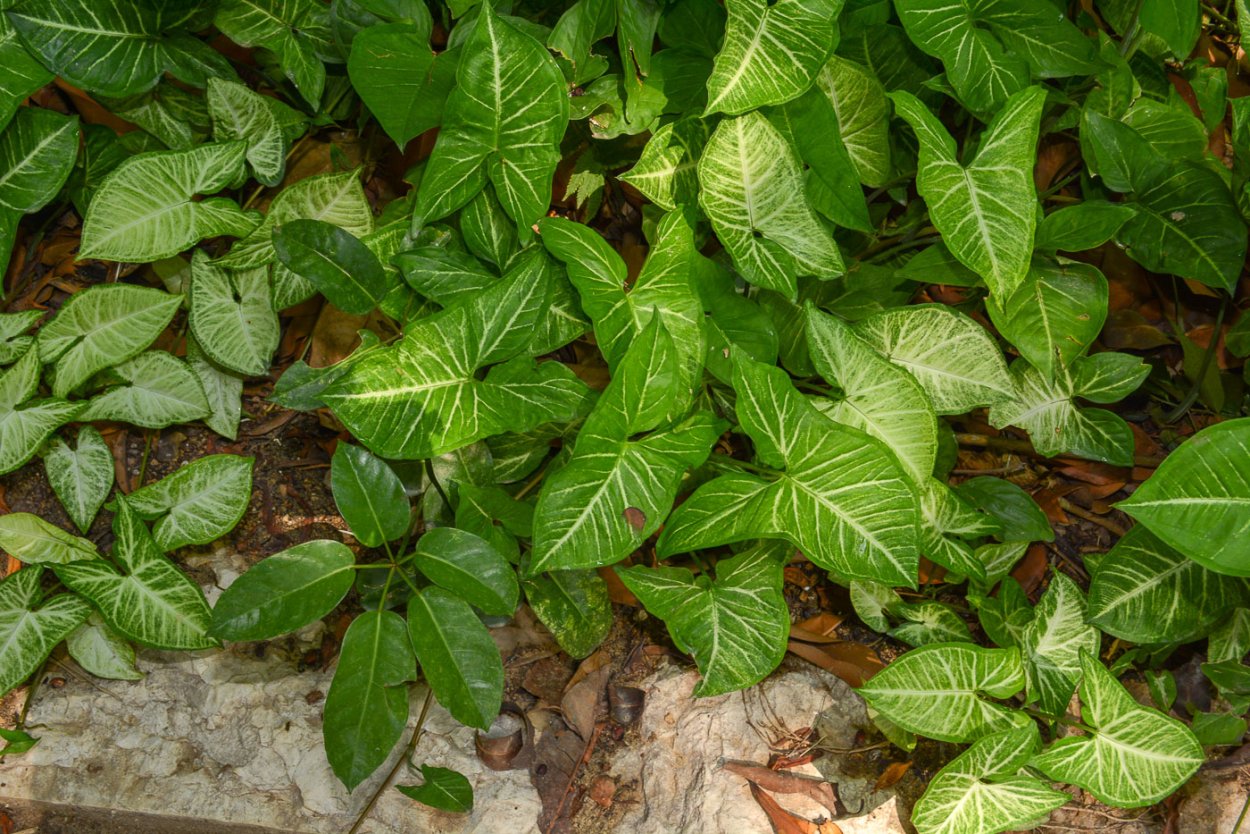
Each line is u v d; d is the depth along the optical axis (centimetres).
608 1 126
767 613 124
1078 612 129
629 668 133
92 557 127
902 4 124
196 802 130
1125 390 133
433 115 129
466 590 122
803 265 126
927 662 123
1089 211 126
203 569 132
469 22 128
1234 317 142
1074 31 128
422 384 121
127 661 129
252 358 131
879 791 129
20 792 129
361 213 133
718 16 129
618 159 138
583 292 122
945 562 129
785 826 128
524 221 126
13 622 126
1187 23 123
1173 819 129
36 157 128
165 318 130
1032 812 122
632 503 119
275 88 140
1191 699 133
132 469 134
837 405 126
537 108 123
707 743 130
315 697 130
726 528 121
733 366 119
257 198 138
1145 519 116
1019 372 134
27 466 134
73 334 128
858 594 131
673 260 125
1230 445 116
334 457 122
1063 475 140
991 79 126
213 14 131
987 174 122
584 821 129
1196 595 128
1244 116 131
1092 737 123
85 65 128
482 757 130
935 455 126
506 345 122
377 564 124
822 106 125
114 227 128
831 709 131
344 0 129
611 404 117
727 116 124
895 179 136
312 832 129
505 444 131
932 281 130
